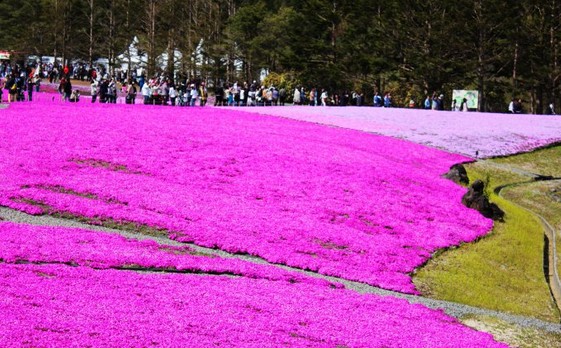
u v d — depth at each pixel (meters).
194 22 107.50
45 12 110.69
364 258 21.95
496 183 37.84
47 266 15.26
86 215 21.27
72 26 115.00
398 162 36.28
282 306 15.41
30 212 20.66
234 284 16.66
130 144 30.80
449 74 85.75
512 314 19.77
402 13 87.56
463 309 19.09
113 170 26.80
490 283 22.28
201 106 58.22
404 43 89.25
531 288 22.69
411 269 21.88
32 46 109.75
